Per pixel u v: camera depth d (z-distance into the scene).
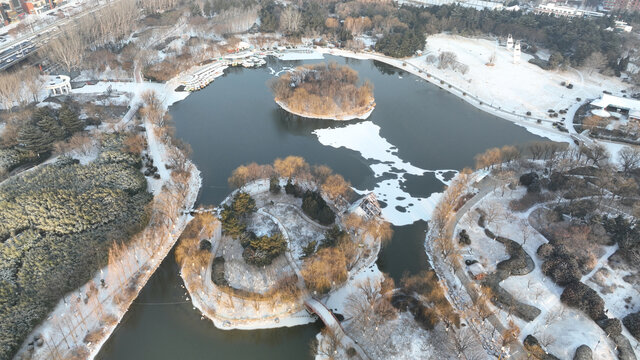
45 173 188.38
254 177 197.62
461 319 139.25
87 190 179.00
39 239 156.88
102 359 129.12
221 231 171.12
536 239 167.38
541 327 135.38
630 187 185.38
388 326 136.12
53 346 127.50
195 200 189.50
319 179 193.88
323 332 134.12
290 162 197.88
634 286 147.00
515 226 174.25
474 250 164.12
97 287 146.38
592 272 152.12
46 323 133.88
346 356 127.75
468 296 147.50
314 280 143.12
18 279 143.12
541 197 188.00
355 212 173.00
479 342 131.25
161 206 179.00
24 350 125.31
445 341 132.25
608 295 144.38
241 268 155.12
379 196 194.88
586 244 159.50
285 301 142.00
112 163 198.00
